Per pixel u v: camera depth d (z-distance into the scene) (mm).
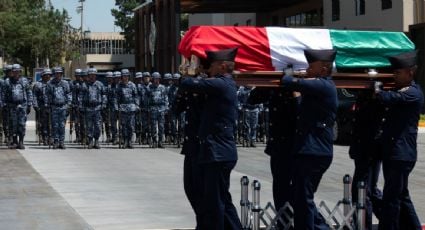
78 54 108875
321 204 11633
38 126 26578
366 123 11328
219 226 10203
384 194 11008
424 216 13445
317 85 9977
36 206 13883
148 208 13828
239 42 10562
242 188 11250
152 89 26562
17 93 24781
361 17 43188
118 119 26375
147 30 57219
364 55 11203
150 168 19984
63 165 20438
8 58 75750
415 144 10883
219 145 10031
